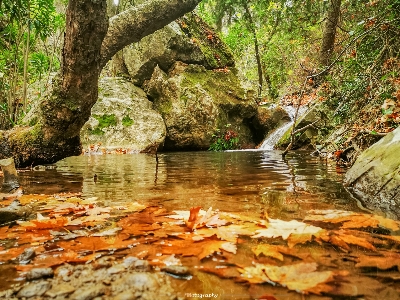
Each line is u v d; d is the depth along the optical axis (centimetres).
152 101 752
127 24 277
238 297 66
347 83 412
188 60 788
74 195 181
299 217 127
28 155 288
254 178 238
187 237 103
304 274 76
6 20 603
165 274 76
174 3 285
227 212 136
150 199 167
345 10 628
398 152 166
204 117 698
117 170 308
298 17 709
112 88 718
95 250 93
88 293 67
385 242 98
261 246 95
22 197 175
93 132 626
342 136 359
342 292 68
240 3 990
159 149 655
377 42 393
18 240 103
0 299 66
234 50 1384
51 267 82
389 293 68
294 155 450
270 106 813
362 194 171
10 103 593
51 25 675
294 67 1193
